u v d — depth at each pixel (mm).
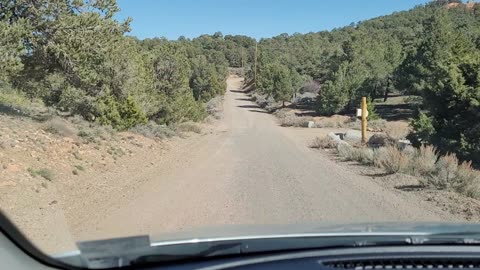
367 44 72688
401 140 25484
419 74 51125
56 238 6457
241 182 13320
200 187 12336
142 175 13922
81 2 17578
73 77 18734
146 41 60438
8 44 14391
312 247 2998
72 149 14180
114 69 22062
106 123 20953
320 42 165125
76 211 8789
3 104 18531
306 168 16734
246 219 8789
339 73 59000
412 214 9383
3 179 9523
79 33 17109
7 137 12695
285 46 168875
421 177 13977
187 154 20531
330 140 26031
